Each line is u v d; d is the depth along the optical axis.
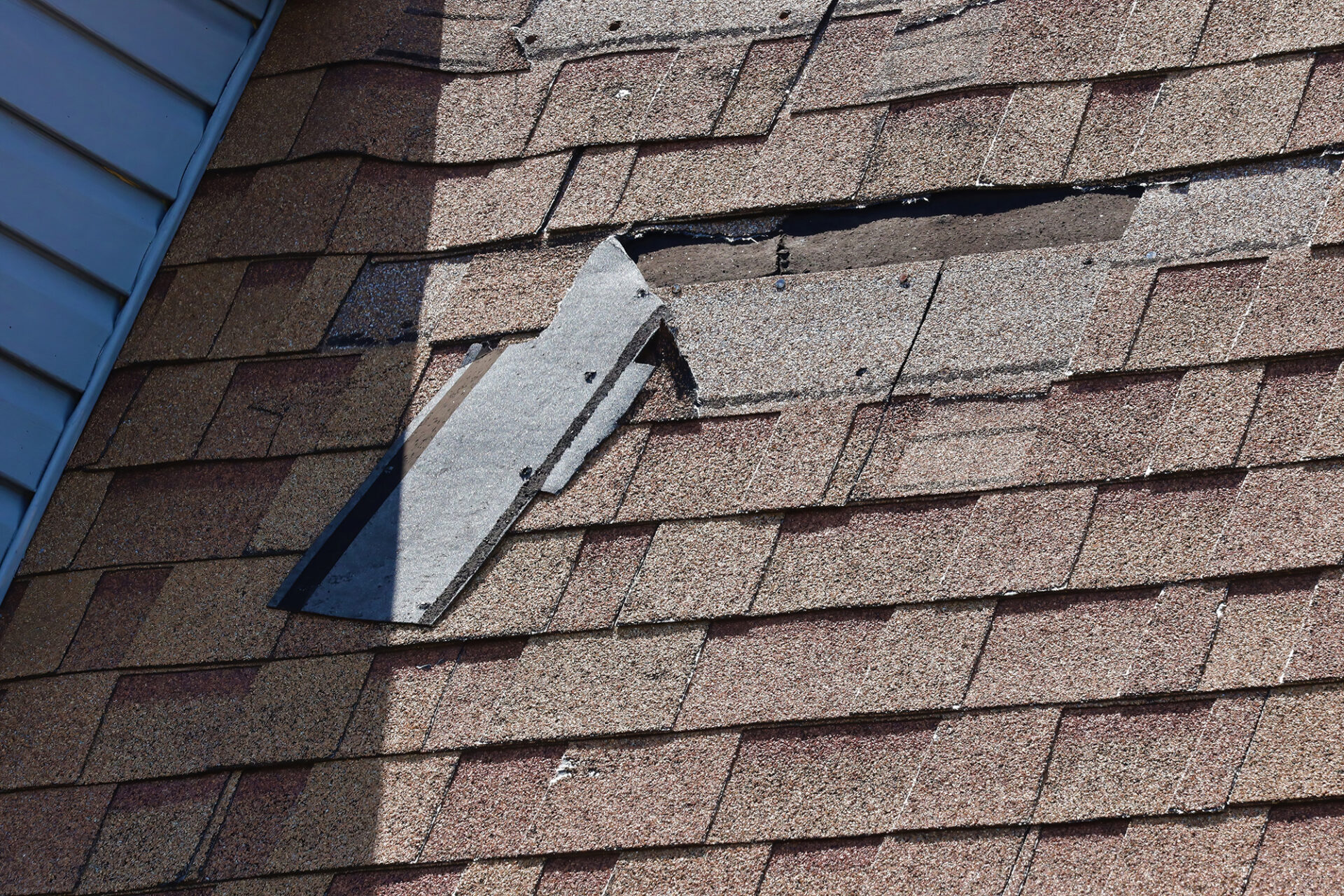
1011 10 9.02
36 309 8.49
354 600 7.59
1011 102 8.64
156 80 9.45
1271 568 6.70
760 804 6.64
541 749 6.95
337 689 7.32
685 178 8.84
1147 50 8.60
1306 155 7.89
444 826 6.83
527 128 9.34
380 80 9.77
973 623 6.87
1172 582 6.78
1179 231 7.86
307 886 6.80
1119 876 6.22
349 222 9.09
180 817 7.12
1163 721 6.50
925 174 8.49
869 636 6.94
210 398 8.54
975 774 6.54
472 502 7.79
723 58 9.34
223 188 9.45
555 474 7.78
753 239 8.57
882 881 6.39
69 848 7.16
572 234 8.76
